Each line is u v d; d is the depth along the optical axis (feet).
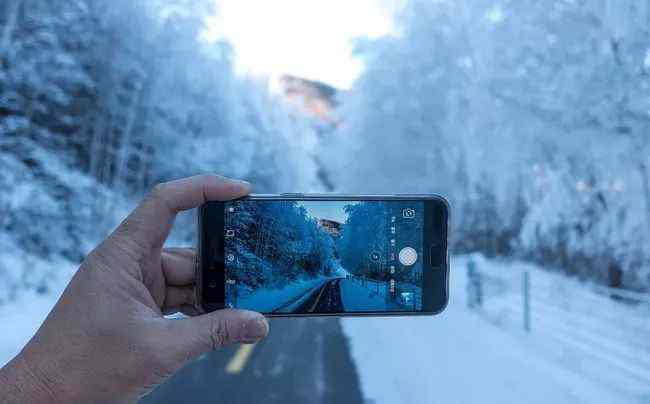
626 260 30.32
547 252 44.75
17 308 29.07
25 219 47.55
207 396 13.64
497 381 15.43
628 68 28.99
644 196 29.14
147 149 85.10
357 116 83.25
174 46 78.69
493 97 40.29
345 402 13.25
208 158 90.27
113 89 70.64
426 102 65.87
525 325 24.94
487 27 43.83
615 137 29.91
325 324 26.04
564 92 32.14
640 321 24.17
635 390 14.35
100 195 62.28
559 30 32.94
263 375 15.78
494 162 45.09
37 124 63.62
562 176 34.22
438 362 17.88
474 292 35.06
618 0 28.81
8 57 54.80
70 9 60.23
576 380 15.52
